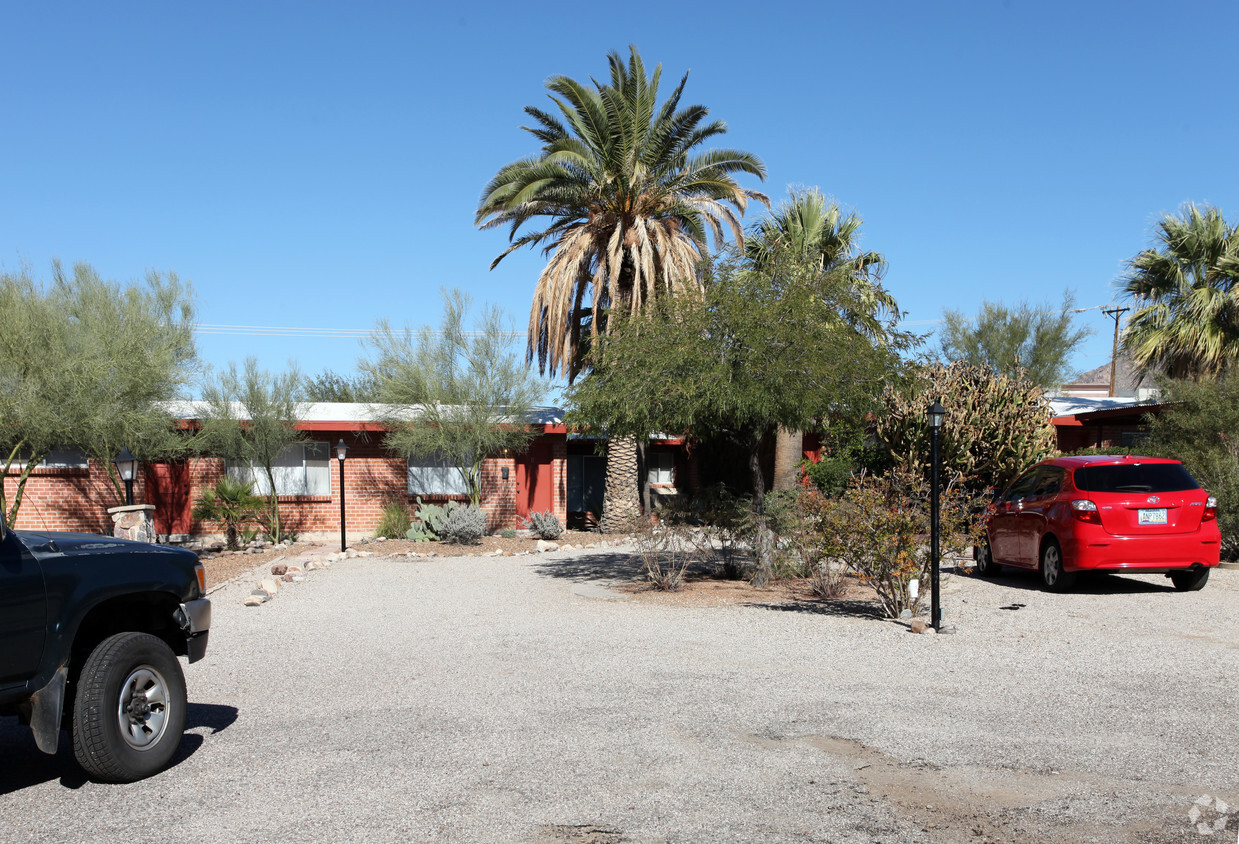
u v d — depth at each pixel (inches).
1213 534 441.7
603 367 522.0
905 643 339.9
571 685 281.6
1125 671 289.7
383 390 863.7
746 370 473.4
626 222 841.5
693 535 540.7
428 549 778.8
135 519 611.8
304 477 904.9
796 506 514.0
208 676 309.4
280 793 192.4
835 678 285.7
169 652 217.8
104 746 197.6
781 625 382.9
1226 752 210.2
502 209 825.5
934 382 688.4
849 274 517.0
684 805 181.5
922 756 209.6
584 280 877.2
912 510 395.9
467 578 587.8
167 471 885.2
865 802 182.2
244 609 466.0
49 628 198.1
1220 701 253.9
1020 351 1318.9
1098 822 171.3
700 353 473.4
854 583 518.6
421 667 315.9
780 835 166.7
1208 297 860.6
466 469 904.3
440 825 173.2
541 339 887.1
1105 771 198.5
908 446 676.7
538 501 958.4
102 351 668.1
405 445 844.0
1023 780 193.8
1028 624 374.3
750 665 305.9
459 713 251.9
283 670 316.8
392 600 492.7
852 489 417.1
